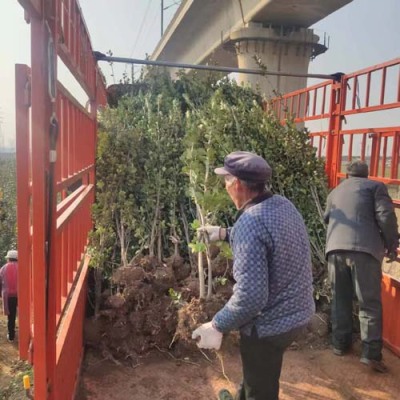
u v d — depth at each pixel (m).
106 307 3.88
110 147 4.76
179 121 5.27
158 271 4.07
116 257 4.41
